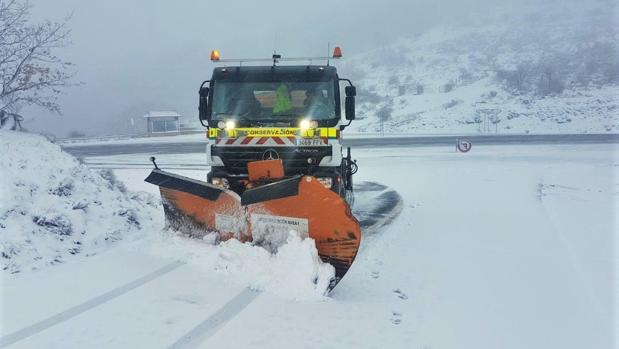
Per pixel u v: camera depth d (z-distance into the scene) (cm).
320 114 729
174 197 643
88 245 633
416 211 964
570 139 3042
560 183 1345
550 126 4047
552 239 712
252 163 583
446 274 559
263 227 545
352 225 478
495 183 1362
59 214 636
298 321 422
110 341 383
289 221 517
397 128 4547
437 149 2730
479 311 453
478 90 5338
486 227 801
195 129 5572
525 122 4228
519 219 859
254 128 723
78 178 749
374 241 714
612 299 482
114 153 2958
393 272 567
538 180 1410
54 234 617
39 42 893
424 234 759
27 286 499
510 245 685
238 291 490
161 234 662
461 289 511
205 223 620
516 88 5122
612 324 426
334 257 496
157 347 373
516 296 491
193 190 602
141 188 1384
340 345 380
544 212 919
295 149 715
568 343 392
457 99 5147
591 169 1666
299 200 502
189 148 3222
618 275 550
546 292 501
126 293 484
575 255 631
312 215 498
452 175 1591
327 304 461
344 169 896
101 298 470
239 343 380
